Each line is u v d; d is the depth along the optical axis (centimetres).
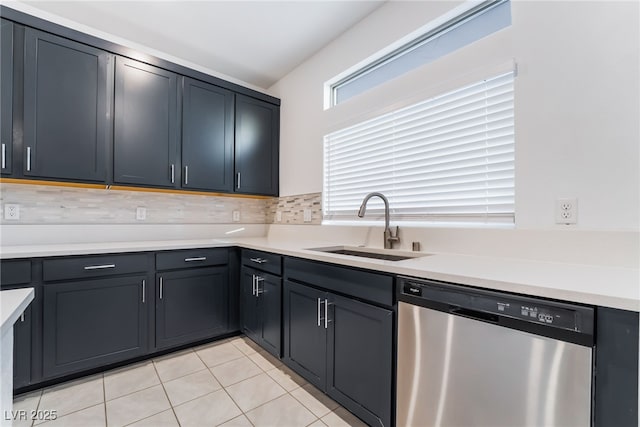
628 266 117
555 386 88
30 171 186
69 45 199
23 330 169
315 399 170
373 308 138
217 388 179
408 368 124
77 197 232
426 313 118
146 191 251
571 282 95
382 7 210
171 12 212
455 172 176
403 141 203
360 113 228
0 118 177
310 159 275
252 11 212
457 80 169
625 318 78
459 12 174
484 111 163
